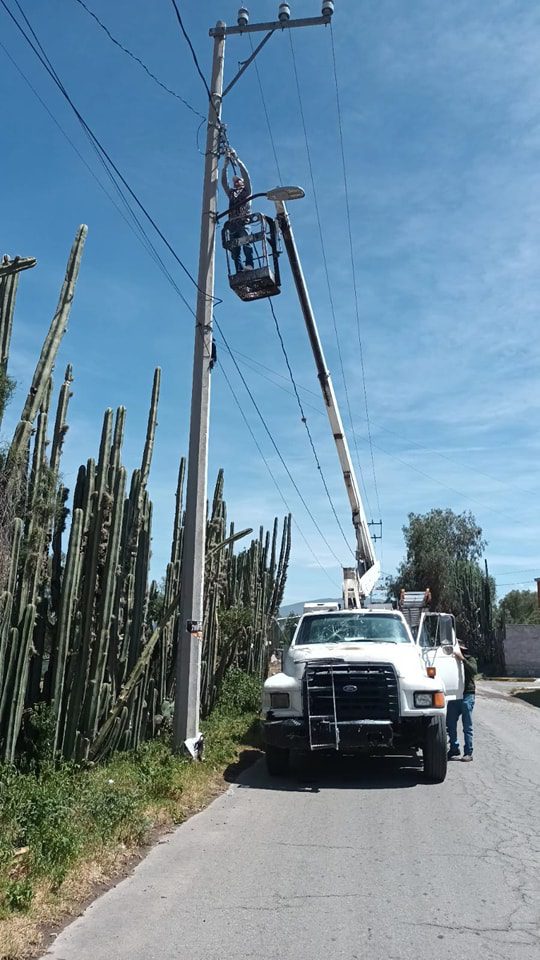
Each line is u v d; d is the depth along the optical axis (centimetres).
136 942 448
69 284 848
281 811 799
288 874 579
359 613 1189
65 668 903
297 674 1007
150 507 1087
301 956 430
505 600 8006
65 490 931
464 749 1168
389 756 1183
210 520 1465
